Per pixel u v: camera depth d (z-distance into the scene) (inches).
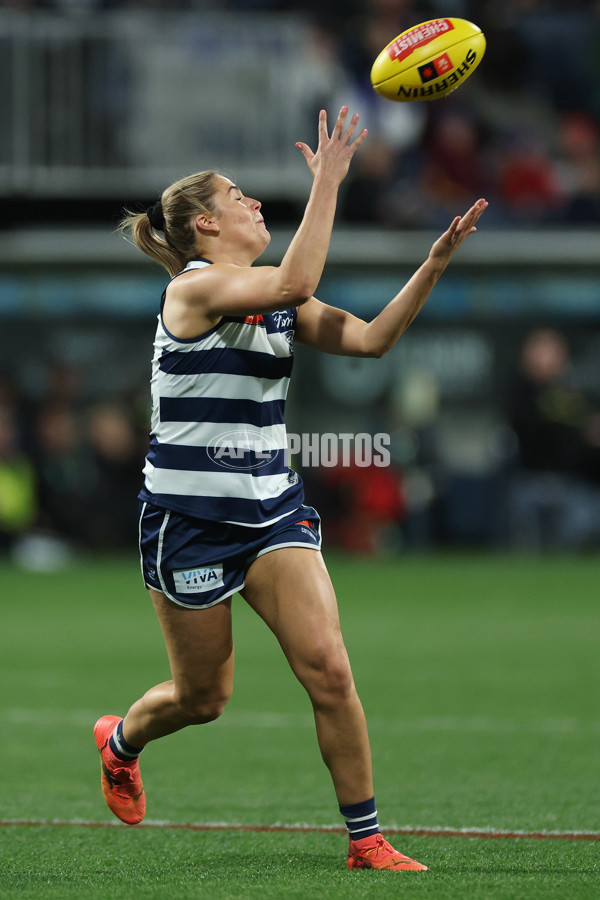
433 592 1892.2
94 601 1812.3
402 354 2529.5
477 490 2369.6
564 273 2439.7
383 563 2249.0
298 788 724.0
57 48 2378.2
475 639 1451.8
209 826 617.9
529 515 2342.5
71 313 2390.5
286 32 2413.9
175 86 2395.4
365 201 2448.3
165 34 2391.7
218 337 516.7
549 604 1765.5
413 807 664.4
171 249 556.7
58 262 2356.1
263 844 576.4
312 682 510.3
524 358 2378.2
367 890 463.8
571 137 2659.9
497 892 459.5
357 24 2628.0
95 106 2385.6
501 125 2647.6
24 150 2375.7
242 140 2407.7
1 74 2365.9
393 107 2539.4
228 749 854.5
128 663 1277.1
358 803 517.3
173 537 523.8
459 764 795.4
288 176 2401.6
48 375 2477.9
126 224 567.8
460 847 564.1
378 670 1230.3
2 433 2288.4
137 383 2402.8
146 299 2406.5
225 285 506.0
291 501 530.6
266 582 519.2
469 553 2375.7
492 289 2436.0
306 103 2415.1
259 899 450.3
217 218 543.5
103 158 2389.3
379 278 2404.0
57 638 1469.0
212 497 518.0
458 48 575.8
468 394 2546.8
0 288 2373.3
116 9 2556.6
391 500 2295.8
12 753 833.5
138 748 576.4
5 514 2272.4
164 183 2397.9
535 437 2326.5
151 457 536.4
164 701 552.7
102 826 618.2
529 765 791.1
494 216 2476.6
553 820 627.5
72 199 2406.5
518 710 1007.6
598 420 2358.5
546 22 2783.0
